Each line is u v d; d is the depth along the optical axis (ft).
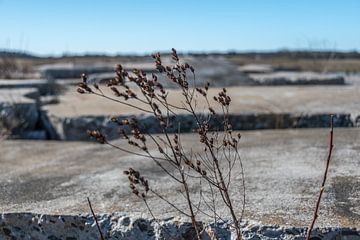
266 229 6.39
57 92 24.44
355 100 16.90
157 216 6.98
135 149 11.92
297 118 14.47
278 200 7.38
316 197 7.44
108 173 9.68
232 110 14.96
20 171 10.27
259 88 23.24
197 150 11.14
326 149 10.59
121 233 6.97
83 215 7.18
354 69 56.80
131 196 8.04
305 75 32.37
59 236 7.29
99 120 14.47
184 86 5.76
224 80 27.07
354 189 7.73
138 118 14.01
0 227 7.50
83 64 45.44
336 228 6.26
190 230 6.72
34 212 7.42
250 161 9.84
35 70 43.80
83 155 11.61
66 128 14.88
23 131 16.20
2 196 8.45
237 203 7.34
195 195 7.86
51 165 10.69
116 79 5.37
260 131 13.65
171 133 13.70
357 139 11.51
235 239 6.46
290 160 9.78
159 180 8.91
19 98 18.44
